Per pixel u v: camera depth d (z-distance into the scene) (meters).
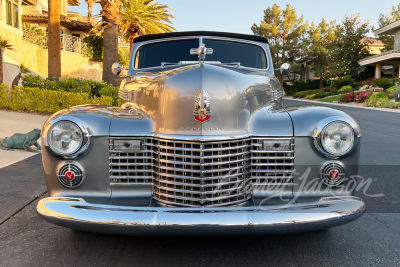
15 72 14.66
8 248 2.78
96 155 2.66
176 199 2.58
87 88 12.89
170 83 2.67
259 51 4.10
